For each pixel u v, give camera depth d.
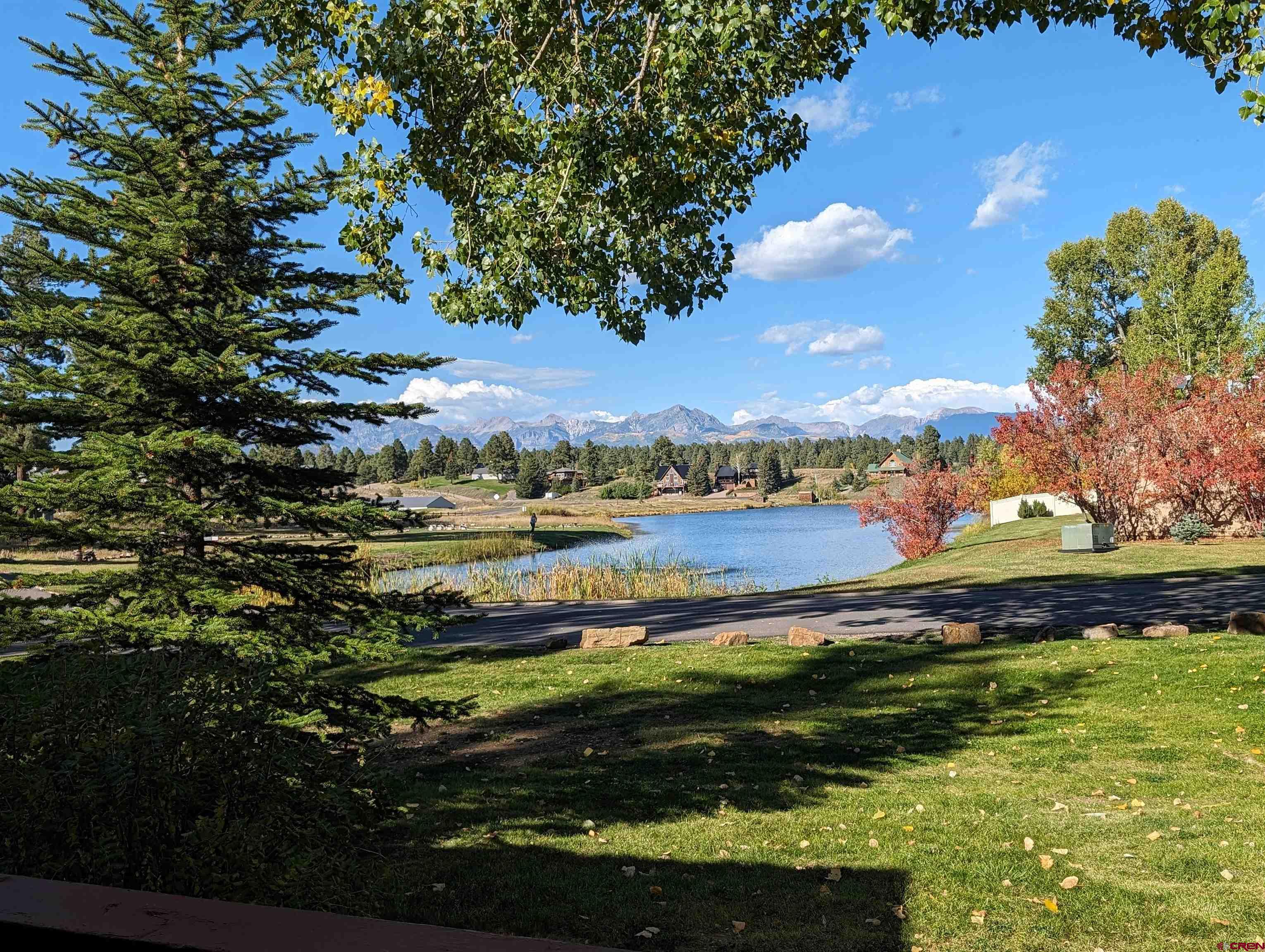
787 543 65.19
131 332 8.37
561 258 10.33
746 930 5.29
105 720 3.41
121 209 8.99
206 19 9.80
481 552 51.97
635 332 10.90
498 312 10.44
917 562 34.81
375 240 10.06
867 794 7.88
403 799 7.93
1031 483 49.19
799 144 10.20
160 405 8.68
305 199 9.76
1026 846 6.43
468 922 5.45
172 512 8.24
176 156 9.43
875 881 5.98
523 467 180.50
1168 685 10.77
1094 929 5.13
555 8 9.46
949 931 5.17
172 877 3.16
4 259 8.56
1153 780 7.83
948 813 7.29
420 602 9.22
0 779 3.03
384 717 7.53
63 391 8.34
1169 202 62.53
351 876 4.00
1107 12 7.77
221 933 1.21
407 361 9.35
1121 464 32.53
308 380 9.59
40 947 1.26
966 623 16.02
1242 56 6.85
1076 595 19.19
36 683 3.64
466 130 10.01
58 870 2.95
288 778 3.86
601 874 6.21
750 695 12.03
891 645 14.59
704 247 10.64
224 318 8.95
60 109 8.80
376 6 8.83
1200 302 52.44
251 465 8.80
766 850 6.62
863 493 185.50
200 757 3.49
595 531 87.50
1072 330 66.50
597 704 11.90
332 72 9.05
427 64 9.12
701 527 98.62
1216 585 19.30
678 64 8.66
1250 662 11.29
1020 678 11.84
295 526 8.98
